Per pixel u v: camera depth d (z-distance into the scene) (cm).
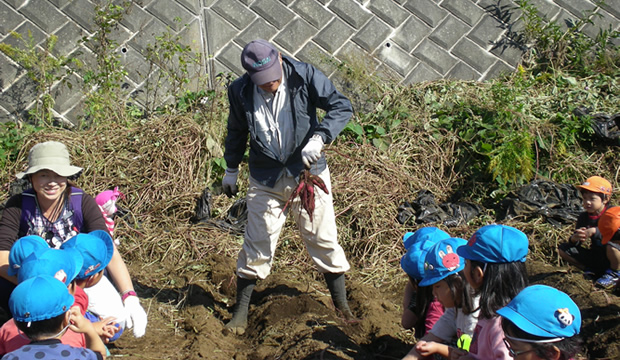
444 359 313
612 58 812
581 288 450
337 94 388
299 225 418
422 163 672
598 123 670
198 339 400
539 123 676
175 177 620
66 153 340
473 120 694
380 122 716
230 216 588
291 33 783
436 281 298
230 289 489
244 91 391
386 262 539
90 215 351
